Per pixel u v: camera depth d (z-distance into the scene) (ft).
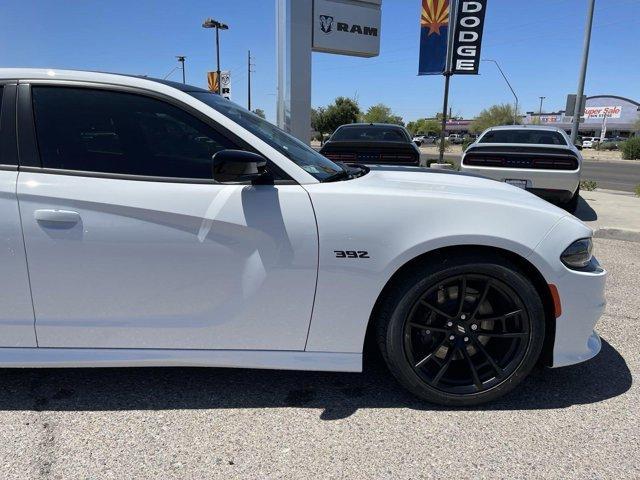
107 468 7.14
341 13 30.96
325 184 8.23
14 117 8.16
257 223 7.96
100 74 8.45
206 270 8.07
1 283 8.05
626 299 13.82
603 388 9.36
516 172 25.50
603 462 7.37
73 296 8.13
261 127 9.17
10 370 9.73
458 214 8.05
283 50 27.53
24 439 7.73
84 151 8.16
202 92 9.12
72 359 8.32
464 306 8.43
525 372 8.55
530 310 8.27
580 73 50.31
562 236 8.23
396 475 7.08
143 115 8.30
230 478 6.99
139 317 8.27
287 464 7.28
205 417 8.36
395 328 8.27
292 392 9.12
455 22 43.73
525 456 7.49
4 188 7.85
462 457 7.46
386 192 8.18
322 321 8.29
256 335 8.35
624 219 25.52
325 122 187.42
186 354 8.40
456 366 8.85
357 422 8.27
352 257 8.01
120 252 7.96
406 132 32.91
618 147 198.39
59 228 7.86
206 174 8.16
